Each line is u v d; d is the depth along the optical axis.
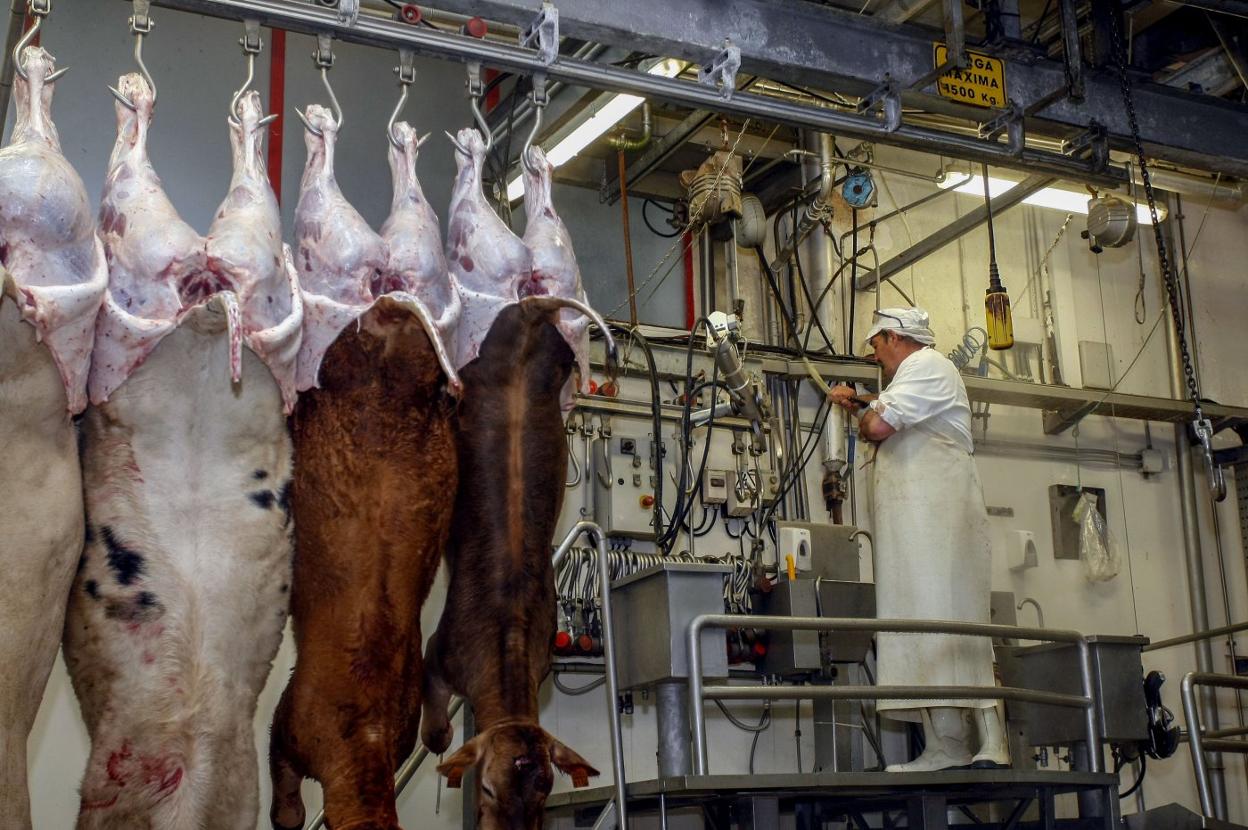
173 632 2.75
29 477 2.60
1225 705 7.57
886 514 5.12
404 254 3.18
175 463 2.85
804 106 4.16
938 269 7.53
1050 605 7.20
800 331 7.16
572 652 5.74
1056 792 4.88
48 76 2.83
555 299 3.36
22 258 2.65
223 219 2.98
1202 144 4.85
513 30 5.74
